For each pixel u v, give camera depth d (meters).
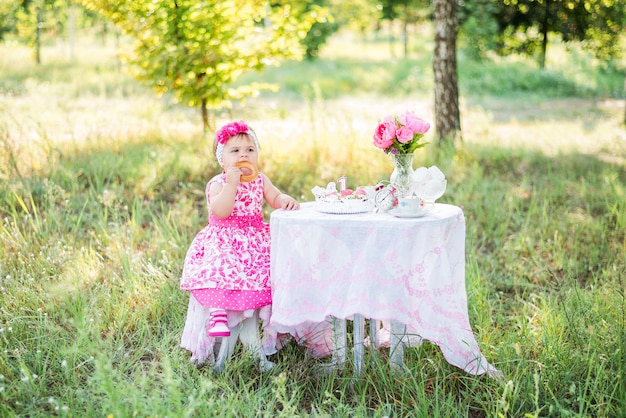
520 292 5.19
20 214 6.07
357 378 3.59
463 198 7.07
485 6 18.98
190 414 3.04
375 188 3.92
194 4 8.07
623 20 12.15
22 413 3.22
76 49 26.91
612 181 7.12
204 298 3.78
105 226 5.68
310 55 24.03
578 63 21.72
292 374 3.74
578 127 12.45
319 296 3.63
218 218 4.01
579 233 6.18
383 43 35.66
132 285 4.63
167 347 3.93
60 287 4.16
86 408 3.26
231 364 3.80
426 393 3.56
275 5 10.16
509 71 20.70
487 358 3.87
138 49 8.55
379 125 3.74
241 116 11.66
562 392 3.44
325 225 3.57
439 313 3.54
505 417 3.15
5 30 22.03
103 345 3.74
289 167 7.63
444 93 9.29
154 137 9.11
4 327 3.99
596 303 4.29
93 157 7.69
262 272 3.92
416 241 3.49
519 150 9.67
